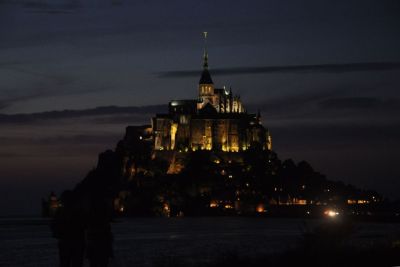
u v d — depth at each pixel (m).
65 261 53.50
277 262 66.75
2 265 110.75
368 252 69.81
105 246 54.47
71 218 53.31
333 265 64.50
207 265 70.94
